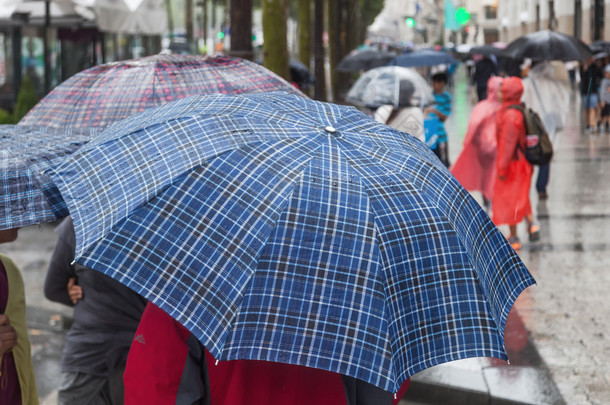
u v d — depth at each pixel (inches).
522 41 671.1
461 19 2918.3
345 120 129.8
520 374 279.1
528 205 470.3
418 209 113.7
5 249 518.6
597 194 616.7
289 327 101.8
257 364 118.5
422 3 3678.6
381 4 2704.2
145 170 112.0
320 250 105.7
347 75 1577.3
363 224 108.3
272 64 540.7
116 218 107.0
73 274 205.8
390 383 100.8
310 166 112.5
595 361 290.2
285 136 117.1
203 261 104.3
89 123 201.9
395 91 386.6
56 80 1130.0
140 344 120.6
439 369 282.0
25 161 143.4
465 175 484.7
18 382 166.4
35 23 943.0
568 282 393.1
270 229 106.2
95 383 202.8
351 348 101.6
